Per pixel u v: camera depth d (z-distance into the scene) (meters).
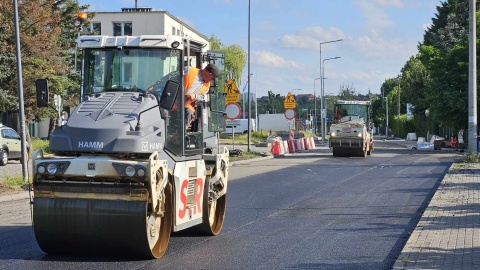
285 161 42.78
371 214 17.77
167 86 11.83
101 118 11.58
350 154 48.56
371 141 51.62
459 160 38.31
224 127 15.28
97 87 12.84
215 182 14.22
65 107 45.22
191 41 13.27
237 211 18.53
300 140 61.53
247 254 12.30
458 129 64.88
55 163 11.12
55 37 42.75
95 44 12.80
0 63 38.81
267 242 13.62
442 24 103.06
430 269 10.17
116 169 10.92
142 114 11.71
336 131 47.56
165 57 12.80
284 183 26.91
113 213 11.00
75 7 49.22
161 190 11.31
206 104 14.23
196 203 13.27
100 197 11.12
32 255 12.00
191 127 13.50
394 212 18.09
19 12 39.22
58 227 11.23
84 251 11.73
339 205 19.72
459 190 22.12
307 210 18.69
